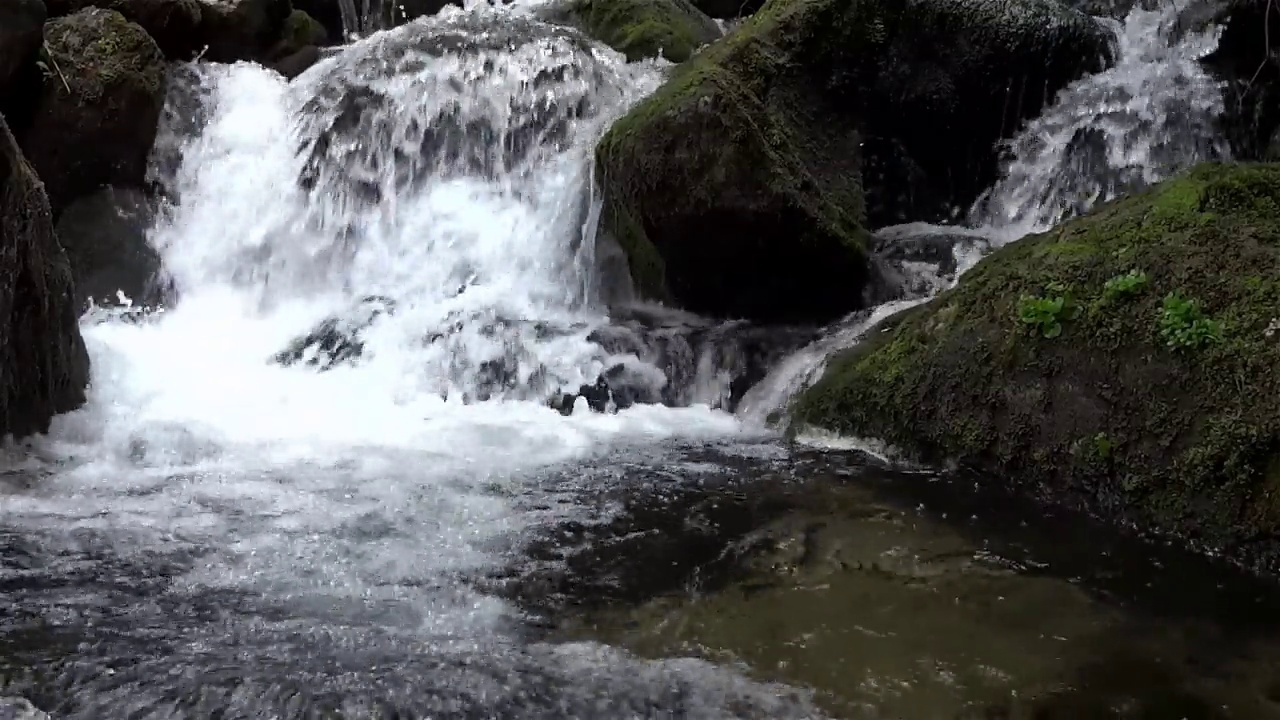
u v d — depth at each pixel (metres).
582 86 7.79
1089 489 4.36
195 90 8.12
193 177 7.77
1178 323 4.23
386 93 7.89
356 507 4.32
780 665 3.22
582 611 3.54
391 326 6.44
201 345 6.56
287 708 2.87
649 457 5.07
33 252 4.75
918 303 6.04
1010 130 7.43
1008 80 7.29
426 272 7.38
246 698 2.91
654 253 6.32
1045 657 3.29
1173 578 3.82
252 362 6.30
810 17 6.97
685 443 5.30
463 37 8.40
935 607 3.60
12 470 4.53
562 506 4.41
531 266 7.14
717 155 5.88
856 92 7.14
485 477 4.73
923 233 7.12
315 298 7.46
